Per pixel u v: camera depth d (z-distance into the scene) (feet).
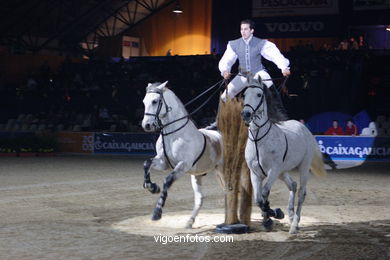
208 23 122.31
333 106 96.27
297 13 113.29
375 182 52.85
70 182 50.21
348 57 100.17
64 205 37.14
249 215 28.81
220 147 30.01
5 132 95.25
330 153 79.30
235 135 28.32
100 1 117.08
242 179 28.66
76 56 129.59
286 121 30.58
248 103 26.03
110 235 26.40
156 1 125.39
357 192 45.57
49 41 120.78
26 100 109.91
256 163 27.02
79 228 28.30
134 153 88.12
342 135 79.51
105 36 126.31
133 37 127.65
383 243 25.12
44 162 73.05
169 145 27.94
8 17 112.16
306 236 26.91
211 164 29.43
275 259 21.74
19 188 45.68
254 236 26.81
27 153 85.05
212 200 40.47
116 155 88.22
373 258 22.02
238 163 28.32
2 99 111.34
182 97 105.29
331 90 96.48
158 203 26.53
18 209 35.22
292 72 100.07
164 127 27.94
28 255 21.99
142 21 128.77
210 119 85.92
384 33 110.01
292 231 27.61
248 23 29.73
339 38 110.52
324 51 103.09
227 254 22.47
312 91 97.50
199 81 106.01
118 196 41.78
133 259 21.42
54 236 25.96
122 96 107.96
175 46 125.90
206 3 122.31
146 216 33.01
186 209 36.17
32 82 111.96
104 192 43.88
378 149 76.59
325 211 35.68
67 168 64.18
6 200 39.11
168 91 28.04
